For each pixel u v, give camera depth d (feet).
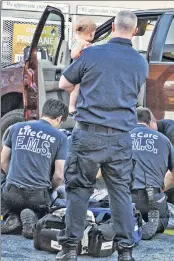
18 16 64.69
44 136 29.27
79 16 64.85
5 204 29.25
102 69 23.25
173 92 38.24
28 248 27.09
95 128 23.17
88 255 26.35
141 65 23.71
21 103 45.39
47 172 29.12
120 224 23.54
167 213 30.14
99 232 26.16
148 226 29.19
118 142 23.27
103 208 27.50
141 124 30.50
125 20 23.81
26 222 28.45
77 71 23.53
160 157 29.76
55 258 24.86
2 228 29.25
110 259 25.98
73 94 29.19
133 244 23.67
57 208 26.91
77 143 23.25
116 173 23.40
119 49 23.66
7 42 64.44
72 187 23.34
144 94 38.63
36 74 42.42
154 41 39.42
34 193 28.86
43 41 53.42
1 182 30.73
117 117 23.25
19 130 29.63
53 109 29.50
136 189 29.45
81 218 23.40
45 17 42.24
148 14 40.57
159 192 29.60
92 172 23.27
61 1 65.57
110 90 23.21
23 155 29.14
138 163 29.68
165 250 27.43
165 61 38.91
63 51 44.86
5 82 45.06
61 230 24.71
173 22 39.63
